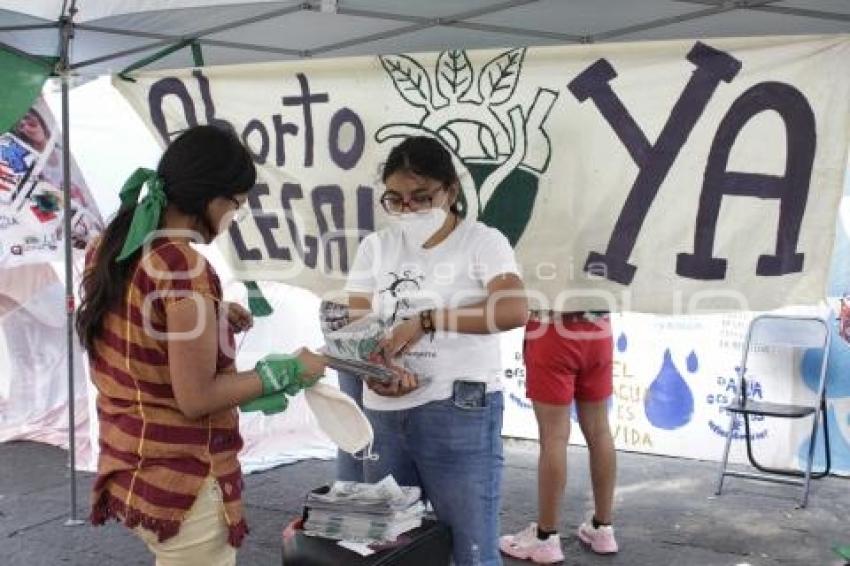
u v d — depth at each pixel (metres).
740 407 4.71
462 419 2.47
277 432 5.50
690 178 3.21
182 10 3.19
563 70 3.36
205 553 1.98
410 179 2.47
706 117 3.17
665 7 2.90
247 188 2.03
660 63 3.22
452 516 2.51
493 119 3.48
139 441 1.92
